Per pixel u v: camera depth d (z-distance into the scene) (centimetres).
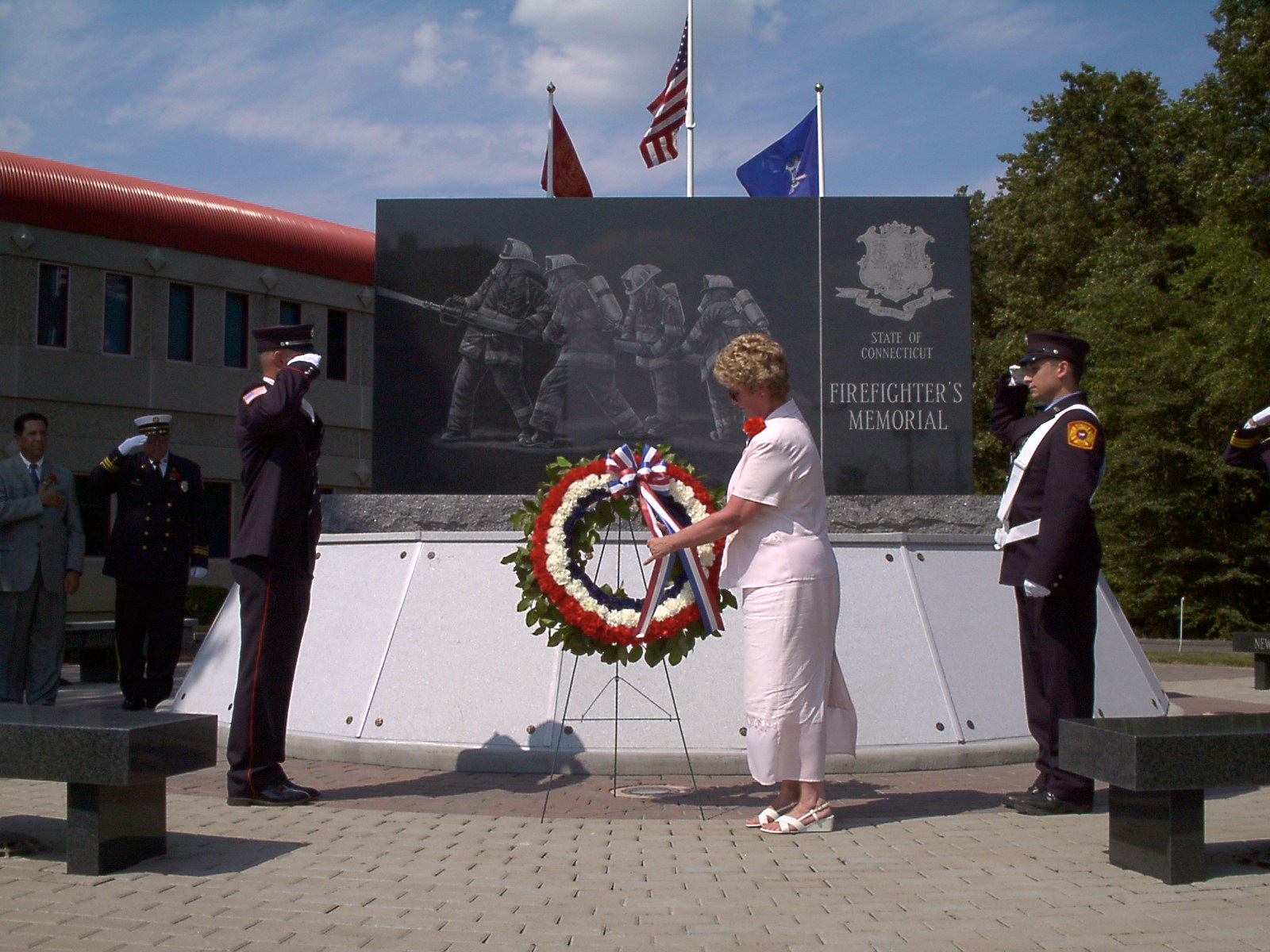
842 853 450
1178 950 330
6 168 2405
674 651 528
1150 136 3462
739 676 644
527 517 555
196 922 356
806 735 488
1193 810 411
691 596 527
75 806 416
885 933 346
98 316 2550
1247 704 970
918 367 846
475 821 503
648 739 621
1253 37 2925
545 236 859
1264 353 2489
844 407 844
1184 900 386
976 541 731
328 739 652
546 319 852
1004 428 609
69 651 1238
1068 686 530
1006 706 672
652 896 387
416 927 351
